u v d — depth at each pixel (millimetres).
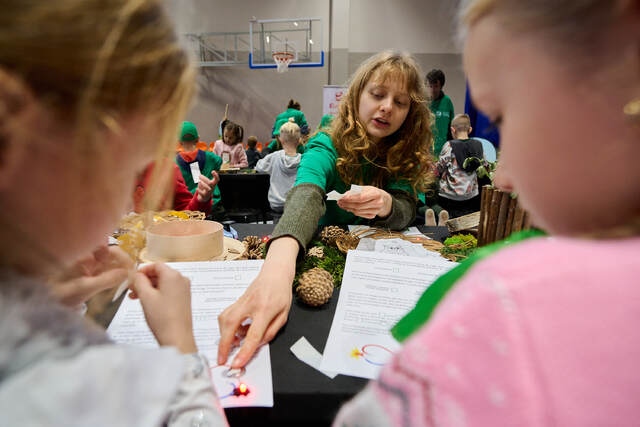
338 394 533
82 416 222
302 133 4977
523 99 214
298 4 6566
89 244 274
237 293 762
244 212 2740
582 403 170
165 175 327
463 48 255
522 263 198
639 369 169
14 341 229
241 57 6980
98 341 289
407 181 1437
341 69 6582
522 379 175
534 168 222
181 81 283
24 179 219
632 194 202
